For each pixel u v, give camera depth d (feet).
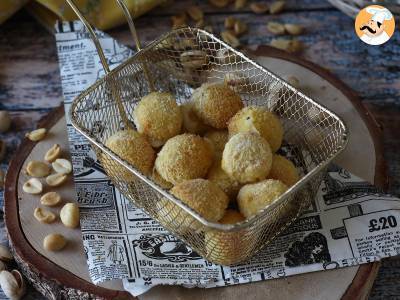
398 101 1.69
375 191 1.33
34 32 1.85
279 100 1.43
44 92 1.73
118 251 1.25
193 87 1.57
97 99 1.39
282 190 1.15
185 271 1.23
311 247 1.26
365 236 1.27
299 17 1.88
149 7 1.81
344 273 1.24
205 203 1.12
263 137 1.26
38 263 1.28
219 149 1.33
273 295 1.22
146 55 1.45
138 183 1.25
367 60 1.78
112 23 1.78
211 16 1.89
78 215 1.33
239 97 1.36
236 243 1.13
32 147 1.48
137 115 1.33
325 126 1.39
